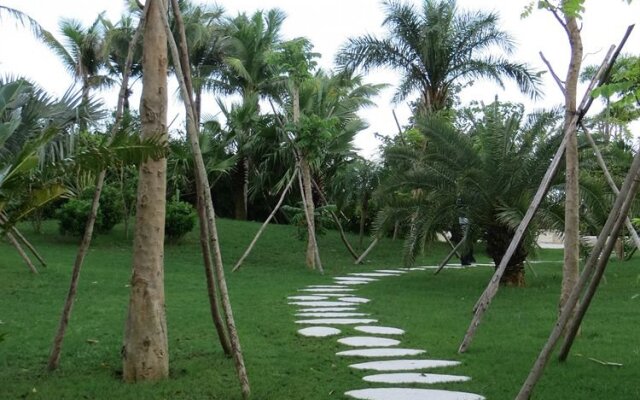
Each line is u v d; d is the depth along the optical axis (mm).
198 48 31688
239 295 13062
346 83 24938
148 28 6332
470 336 7777
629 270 18266
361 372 6766
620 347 7988
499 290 14281
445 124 14820
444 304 12141
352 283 16000
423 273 18719
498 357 7461
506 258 7801
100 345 7867
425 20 22250
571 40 8086
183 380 6242
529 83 21312
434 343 8312
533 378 5027
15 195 6016
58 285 12875
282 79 24516
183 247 21438
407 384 6262
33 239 20688
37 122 9555
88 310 10336
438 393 5906
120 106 6566
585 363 7133
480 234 15461
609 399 5715
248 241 23344
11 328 8812
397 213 15477
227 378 6391
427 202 15375
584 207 13844
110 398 5645
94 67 31094
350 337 8680
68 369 6734
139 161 5750
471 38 22000
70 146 8719
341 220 27797
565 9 5141
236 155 26812
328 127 18922
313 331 9016
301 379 6410
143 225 6219
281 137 24703
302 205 21656
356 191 23047
